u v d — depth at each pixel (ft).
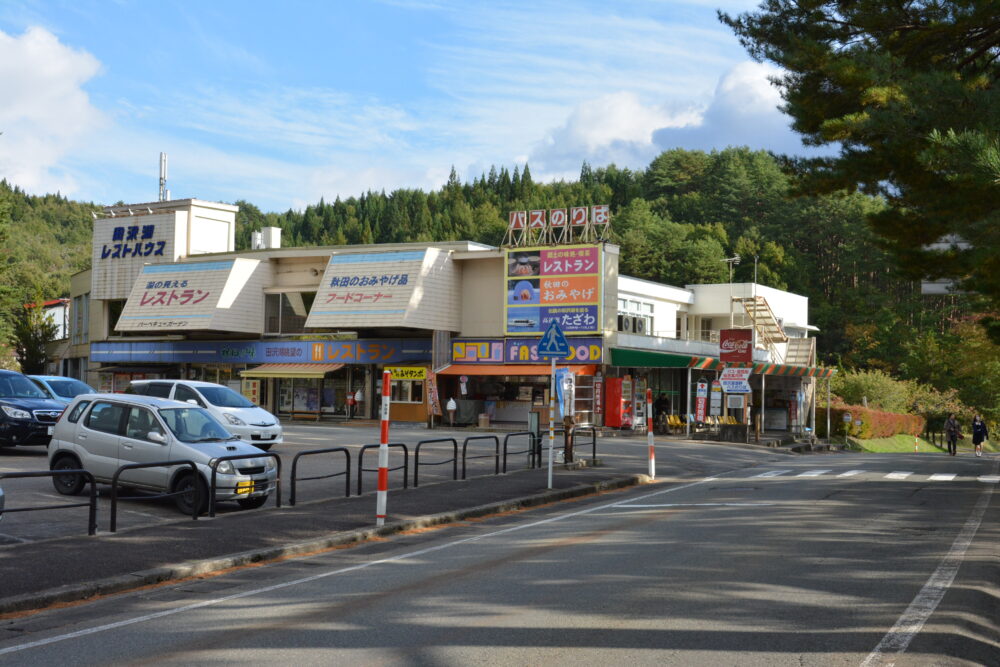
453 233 533.96
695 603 26.89
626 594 28.22
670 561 33.91
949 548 36.47
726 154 410.93
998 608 26.21
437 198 605.31
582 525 45.39
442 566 34.27
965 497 56.80
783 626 24.16
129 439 49.49
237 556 35.47
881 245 67.36
